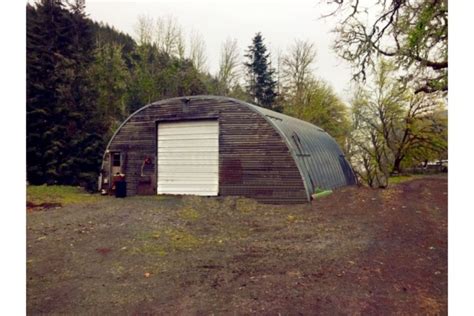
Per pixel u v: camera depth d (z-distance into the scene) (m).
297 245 6.92
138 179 14.77
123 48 32.81
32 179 20.16
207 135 13.73
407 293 4.62
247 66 39.19
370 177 23.19
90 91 23.28
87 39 24.56
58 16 22.38
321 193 12.62
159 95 30.45
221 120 13.23
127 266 5.91
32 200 12.69
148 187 14.59
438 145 22.39
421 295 4.57
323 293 4.60
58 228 8.55
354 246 6.67
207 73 36.09
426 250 6.38
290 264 5.77
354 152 26.77
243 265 5.82
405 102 22.70
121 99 27.53
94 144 22.31
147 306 4.39
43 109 20.45
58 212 10.55
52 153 20.36
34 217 9.79
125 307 4.38
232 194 12.80
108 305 4.45
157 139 14.63
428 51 10.56
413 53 10.76
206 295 4.65
